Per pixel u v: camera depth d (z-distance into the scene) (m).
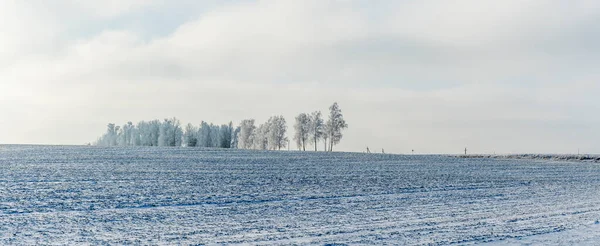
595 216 16.62
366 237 12.23
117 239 11.48
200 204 17.42
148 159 40.75
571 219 15.85
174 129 122.88
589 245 11.70
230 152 58.53
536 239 12.36
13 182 22.42
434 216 16.02
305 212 16.27
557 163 52.66
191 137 125.19
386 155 61.47
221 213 15.64
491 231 13.38
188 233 12.35
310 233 12.63
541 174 36.69
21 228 12.42
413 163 46.22
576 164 51.72
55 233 11.95
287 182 25.86
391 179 29.22
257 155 53.31
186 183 23.80
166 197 18.81
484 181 29.73
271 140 108.31
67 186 21.42
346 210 16.92
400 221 14.84
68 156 42.06
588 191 25.73
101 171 28.91
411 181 28.33
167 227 13.09
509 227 14.10
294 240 11.73
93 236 11.74
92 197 18.30
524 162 52.66
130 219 14.15
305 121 100.00
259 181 25.92
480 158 61.59
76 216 14.38
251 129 122.12
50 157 40.22
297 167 37.09
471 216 16.17
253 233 12.52
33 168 29.86
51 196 18.27
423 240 11.98
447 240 12.03
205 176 27.61
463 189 25.03
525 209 18.17
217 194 20.14
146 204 17.02
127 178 25.38
